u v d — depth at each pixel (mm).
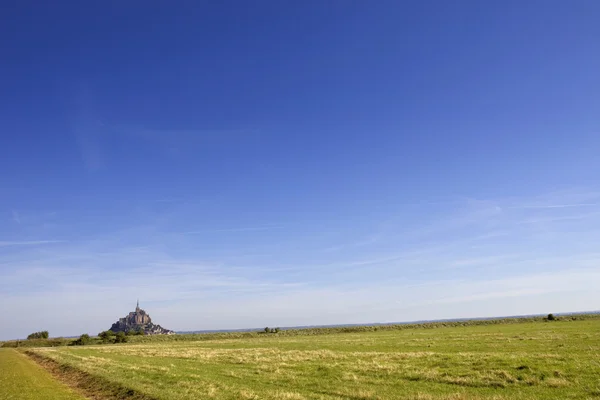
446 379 25281
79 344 139625
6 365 50844
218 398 20734
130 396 23062
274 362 39938
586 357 31828
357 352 48312
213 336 148000
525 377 24406
